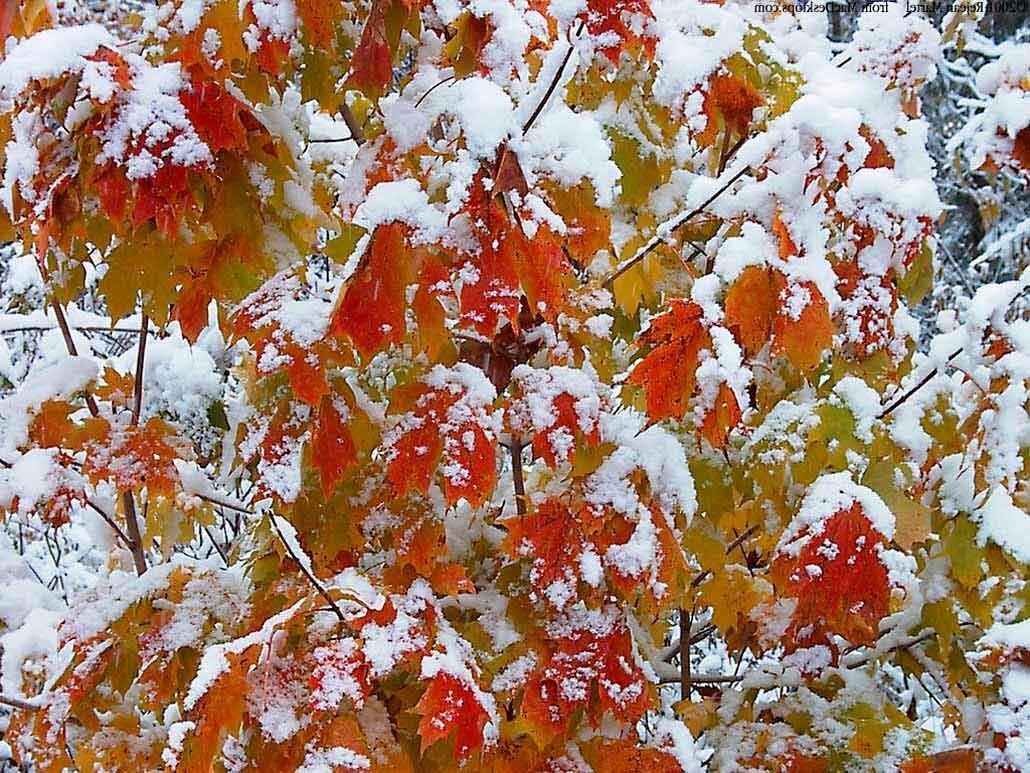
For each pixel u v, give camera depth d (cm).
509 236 262
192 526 301
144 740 282
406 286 262
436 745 272
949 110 726
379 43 268
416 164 271
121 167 264
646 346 284
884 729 282
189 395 291
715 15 284
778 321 265
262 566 282
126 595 278
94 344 328
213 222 270
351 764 263
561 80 282
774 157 267
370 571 279
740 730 285
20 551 477
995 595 286
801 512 273
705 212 275
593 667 273
